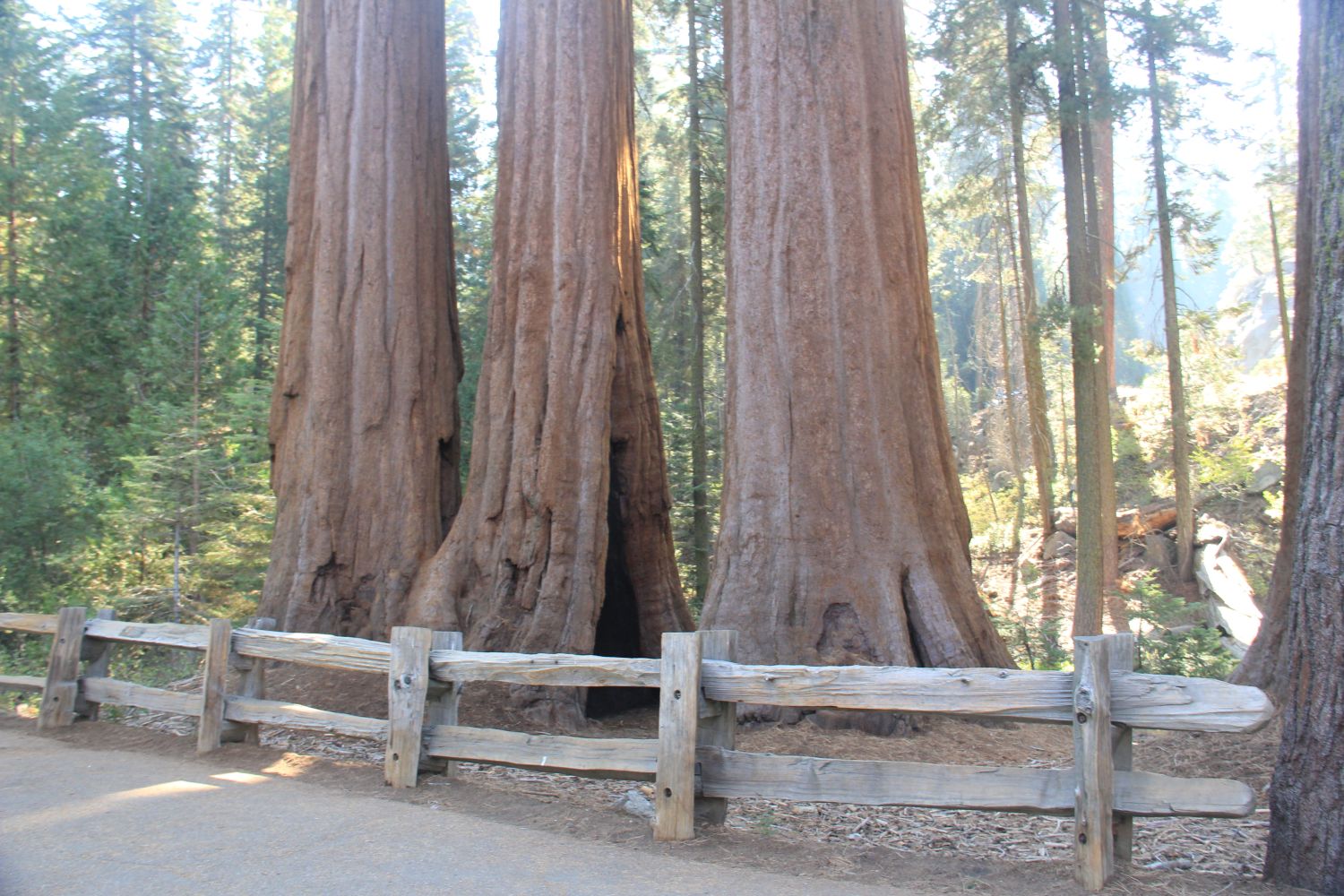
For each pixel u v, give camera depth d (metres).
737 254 10.98
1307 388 4.96
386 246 12.81
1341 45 4.87
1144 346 28.91
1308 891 4.64
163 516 19.88
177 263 26.09
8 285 26.36
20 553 18.28
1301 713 4.77
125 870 4.77
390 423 12.55
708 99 26.14
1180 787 4.55
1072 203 21.72
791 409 10.52
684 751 5.62
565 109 11.80
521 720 10.21
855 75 10.93
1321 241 4.92
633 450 12.70
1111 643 4.71
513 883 4.71
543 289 11.63
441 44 13.84
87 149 29.53
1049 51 21.47
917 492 10.68
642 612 12.84
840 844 5.89
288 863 4.92
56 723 8.86
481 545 11.45
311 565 12.07
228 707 7.93
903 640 9.83
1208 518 29.45
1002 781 4.92
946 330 55.12
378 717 10.12
